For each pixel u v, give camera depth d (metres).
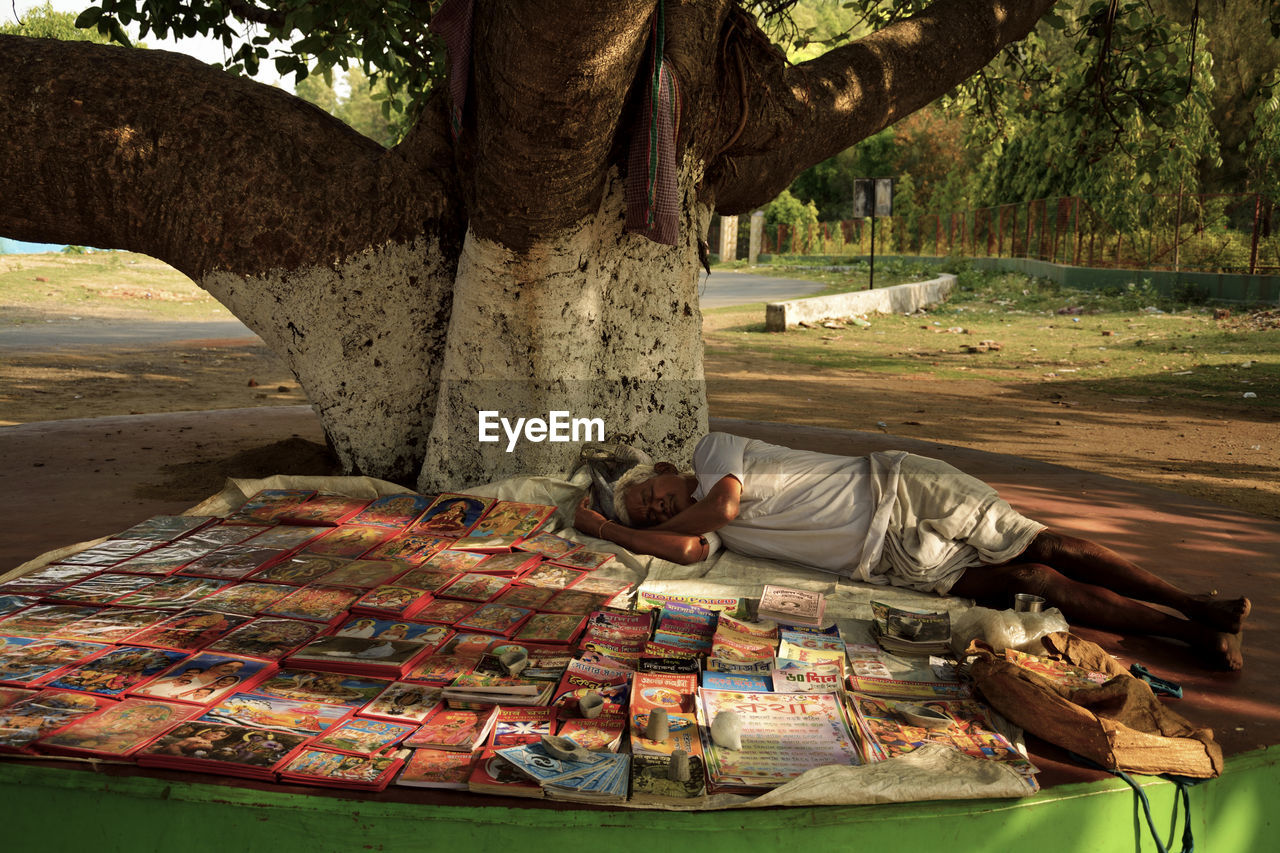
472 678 2.85
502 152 3.78
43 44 4.73
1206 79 18.64
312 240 4.77
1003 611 3.19
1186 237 22.22
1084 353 15.20
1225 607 3.19
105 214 4.79
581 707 2.68
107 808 2.30
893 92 5.77
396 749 2.47
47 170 4.62
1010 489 5.86
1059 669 3.01
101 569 3.67
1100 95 8.41
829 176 52.34
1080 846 2.43
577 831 2.23
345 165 4.88
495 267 4.43
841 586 3.81
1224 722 2.82
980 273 29.78
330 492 4.74
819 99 5.34
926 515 3.78
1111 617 3.40
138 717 2.54
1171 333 16.88
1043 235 28.00
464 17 3.72
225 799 2.26
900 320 20.28
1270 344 15.09
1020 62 10.38
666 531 4.07
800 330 18.38
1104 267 24.38
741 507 4.03
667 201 4.14
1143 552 4.50
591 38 3.15
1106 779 2.48
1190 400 11.16
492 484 4.64
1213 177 24.23
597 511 4.46
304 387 5.11
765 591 3.62
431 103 4.96
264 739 2.47
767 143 5.12
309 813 2.24
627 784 2.36
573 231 4.39
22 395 10.16
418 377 5.09
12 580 3.56
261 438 6.95
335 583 3.55
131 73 4.70
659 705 2.75
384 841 2.23
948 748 2.50
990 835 2.35
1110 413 10.33
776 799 2.28
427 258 4.92
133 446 6.56
